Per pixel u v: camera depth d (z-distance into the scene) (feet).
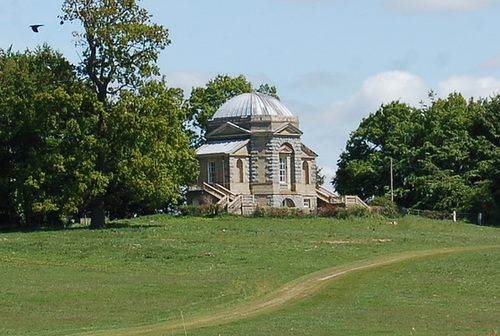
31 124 359.87
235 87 528.22
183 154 365.40
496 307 197.67
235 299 212.84
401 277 236.63
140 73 359.25
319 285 227.81
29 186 351.05
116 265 265.54
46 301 209.77
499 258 264.93
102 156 353.92
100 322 189.57
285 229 353.92
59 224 394.52
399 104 548.31
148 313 198.18
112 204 413.18
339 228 364.38
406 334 163.94
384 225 384.27
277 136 451.53
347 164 538.06
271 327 174.09
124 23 354.95
